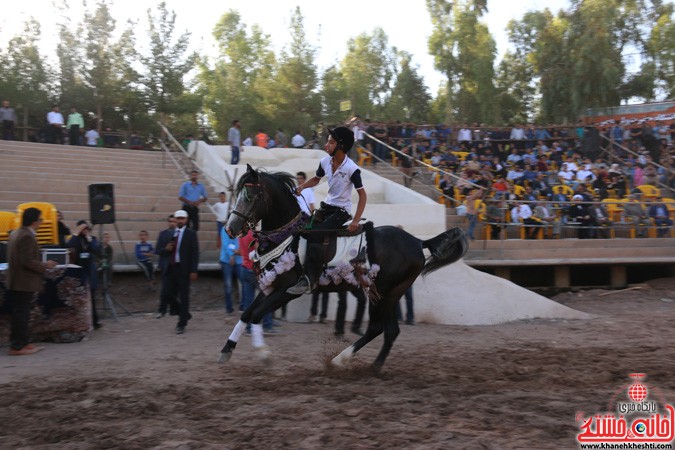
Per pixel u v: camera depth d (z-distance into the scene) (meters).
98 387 6.93
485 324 12.17
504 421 5.57
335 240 7.45
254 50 42.91
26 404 6.25
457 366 8.11
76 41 32.91
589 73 32.94
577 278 18.41
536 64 35.03
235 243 12.08
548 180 20.64
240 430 5.40
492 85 39.56
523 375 7.52
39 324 9.59
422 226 14.55
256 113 41.03
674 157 24.19
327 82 39.94
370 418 5.66
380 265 7.55
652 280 18.11
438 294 12.24
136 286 13.55
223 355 7.45
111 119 34.50
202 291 13.98
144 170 18.64
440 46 40.47
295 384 7.05
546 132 25.36
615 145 24.80
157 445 5.08
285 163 19.53
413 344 9.91
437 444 4.96
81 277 9.82
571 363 8.24
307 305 11.95
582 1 33.94
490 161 21.94
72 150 19.25
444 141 24.67
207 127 43.00
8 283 8.79
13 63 31.77
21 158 17.58
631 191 20.55
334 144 7.37
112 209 11.74
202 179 18.62
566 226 17.72
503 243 16.55
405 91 48.62
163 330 10.76
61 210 15.19
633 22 36.69
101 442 5.15
